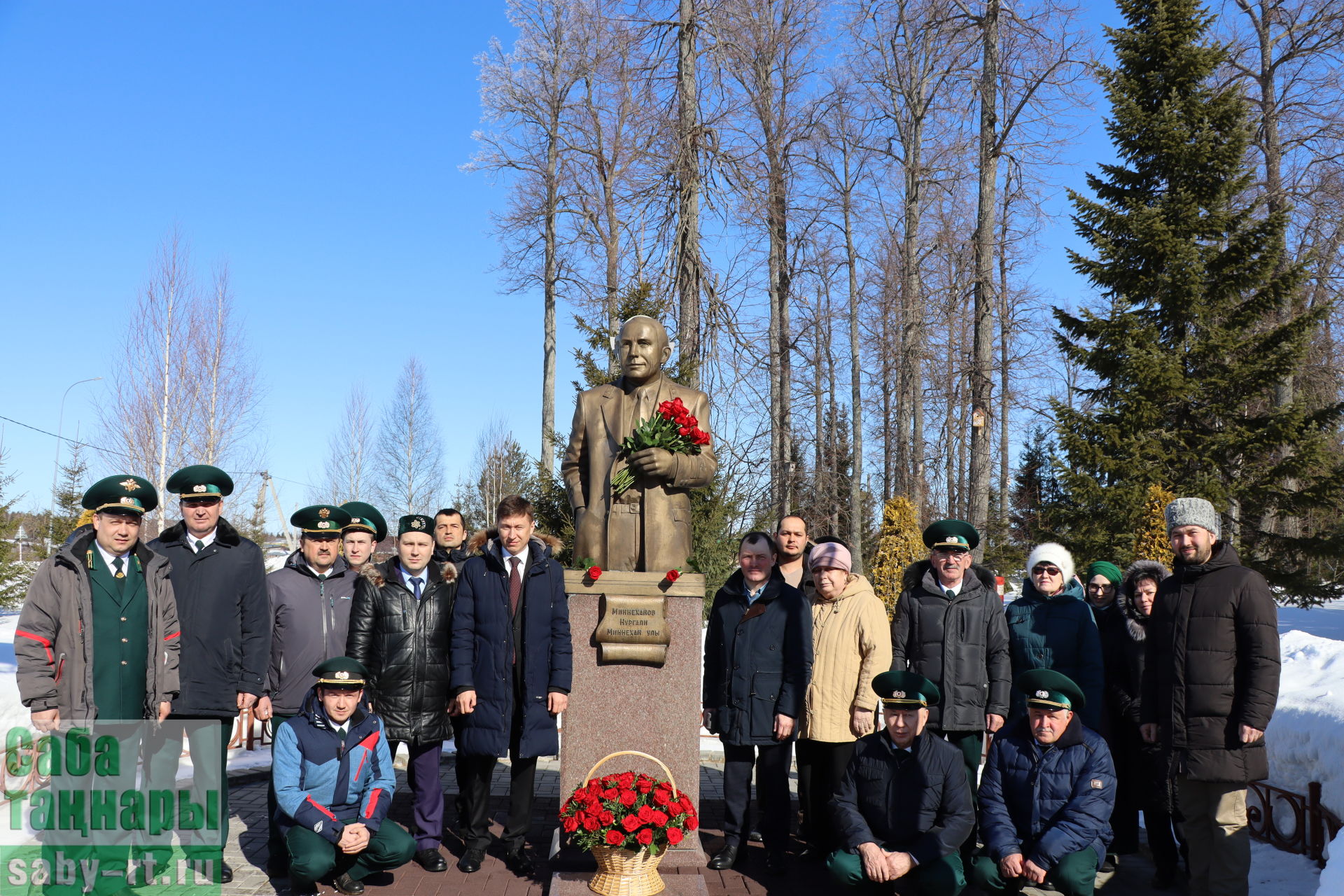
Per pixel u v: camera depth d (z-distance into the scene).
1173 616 5.09
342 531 6.21
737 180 14.34
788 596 5.96
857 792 5.28
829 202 26.44
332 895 5.13
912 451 29.94
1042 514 16.66
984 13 20.59
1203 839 5.06
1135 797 6.20
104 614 5.03
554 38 26.02
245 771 8.02
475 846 5.67
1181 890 5.73
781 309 24.19
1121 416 15.68
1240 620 4.91
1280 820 6.39
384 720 5.55
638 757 5.79
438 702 5.74
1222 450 15.36
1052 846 4.88
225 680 5.54
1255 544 16.58
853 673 6.10
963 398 21.61
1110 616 6.45
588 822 4.90
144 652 5.17
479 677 5.66
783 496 21.52
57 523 27.55
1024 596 6.40
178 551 5.54
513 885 5.40
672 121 14.41
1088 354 16.30
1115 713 6.29
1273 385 16.05
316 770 5.11
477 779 5.72
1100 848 5.02
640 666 5.82
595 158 24.92
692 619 5.86
